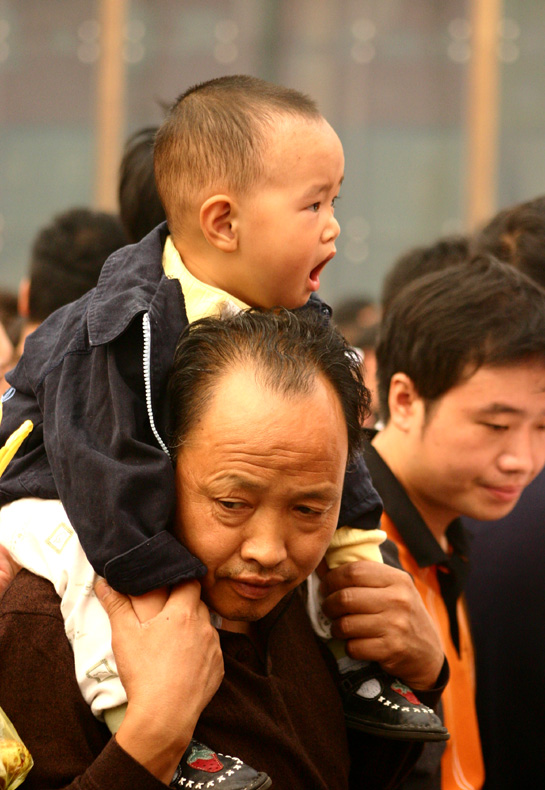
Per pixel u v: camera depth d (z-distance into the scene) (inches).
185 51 703.7
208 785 91.7
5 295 283.3
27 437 101.7
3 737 88.8
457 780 145.9
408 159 690.8
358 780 117.0
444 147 690.8
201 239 106.0
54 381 97.7
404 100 692.7
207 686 91.4
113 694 92.4
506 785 168.7
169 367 96.5
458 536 154.5
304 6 697.6
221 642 101.3
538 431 138.7
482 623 171.3
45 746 93.3
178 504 94.0
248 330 94.7
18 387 104.7
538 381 134.8
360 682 111.6
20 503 100.4
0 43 706.2
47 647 94.3
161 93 705.6
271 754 99.5
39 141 705.0
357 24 693.9
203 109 106.8
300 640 109.4
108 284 102.1
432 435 138.1
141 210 158.6
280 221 103.5
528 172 690.8
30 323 198.4
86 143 702.5
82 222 197.6
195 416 91.7
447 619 149.5
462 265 145.0
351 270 685.9
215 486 90.5
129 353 96.1
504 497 138.7
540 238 185.6
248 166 103.1
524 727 167.6
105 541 89.9
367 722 109.8
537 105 691.4
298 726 104.5
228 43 700.7
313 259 106.0
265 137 103.5
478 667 171.2
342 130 695.7
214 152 104.1
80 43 701.9
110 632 93.9
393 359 143.7
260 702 100.9
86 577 94.6
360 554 113.2
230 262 105.3
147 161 159.0
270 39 698.8
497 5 685.9
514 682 168.1
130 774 86.5
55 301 193.6
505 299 135.1
